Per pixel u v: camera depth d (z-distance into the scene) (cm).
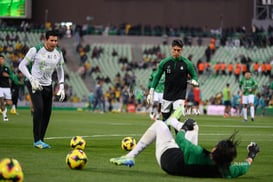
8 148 4175
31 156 3694
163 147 2794
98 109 13775
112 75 15238
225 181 2697
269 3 15938
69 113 11362
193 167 2719
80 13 16825
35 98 4209
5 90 7744
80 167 3067
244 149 4472
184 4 16825
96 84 14125
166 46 16000
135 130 6538
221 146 2641
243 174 2827
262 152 4266
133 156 2889
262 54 15738
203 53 15925
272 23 16050
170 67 4222
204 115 12400
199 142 5153
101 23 16788
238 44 15925
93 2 16825
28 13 15312
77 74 15212
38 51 4206
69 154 3081
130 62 15675
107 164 3334
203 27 16750
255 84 9569
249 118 11012
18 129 6175
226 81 14875
